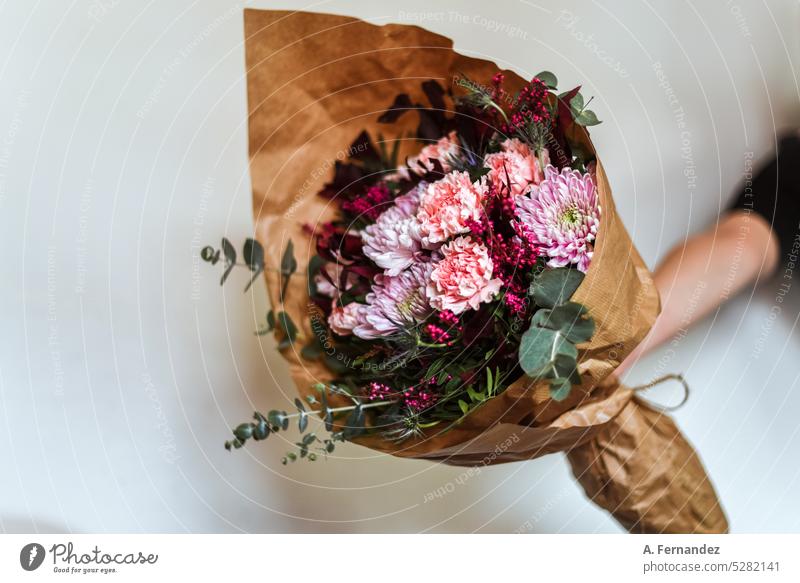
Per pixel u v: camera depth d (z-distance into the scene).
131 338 1.22
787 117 1.35
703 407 1.07
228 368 1.25
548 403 0.66
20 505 1.15
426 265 0.69
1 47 1.18
